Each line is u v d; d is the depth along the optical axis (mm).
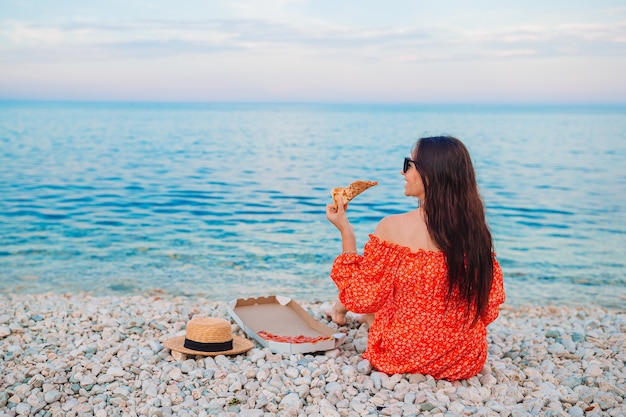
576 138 48250
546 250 11945
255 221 14125
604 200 18188
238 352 4789
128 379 4395
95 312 6121
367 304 4402
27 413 3896
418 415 3914
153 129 56844
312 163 27406
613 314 7656
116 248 11266
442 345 4395
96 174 22438
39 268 9867
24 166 24219
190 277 9406
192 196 17922
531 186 21047
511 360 5004
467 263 4250
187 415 3844
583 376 4621
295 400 3986
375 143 39906
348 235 4598
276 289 8789
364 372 4520
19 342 5203
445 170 4227
